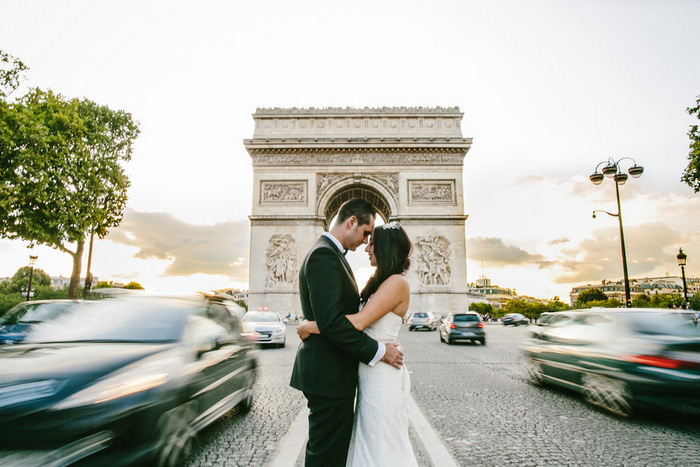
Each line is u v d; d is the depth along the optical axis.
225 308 9.71
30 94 34.81
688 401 8.42
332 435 3.73
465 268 53.09
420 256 53.34
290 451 7.02
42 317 8.67
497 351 23.70
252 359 10.33
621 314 10.62
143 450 5.04
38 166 31.80
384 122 57.16
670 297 74.06
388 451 3.72
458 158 55.97
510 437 7.85
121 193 43.19
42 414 4.57
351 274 4.07
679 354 8.74
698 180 30.97
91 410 4.74
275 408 10.27
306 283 4.00
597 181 28.91
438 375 15.13
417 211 54.66
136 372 5.52
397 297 3.85
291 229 53.84
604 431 8.24
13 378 5.00
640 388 8.83
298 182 55.44
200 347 7.32
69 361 5.53
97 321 7.36
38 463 4.34
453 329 27.72
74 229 36.19
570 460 6.65
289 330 41.25
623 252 28.06
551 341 12.48
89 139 41.94
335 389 3.74
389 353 3.76
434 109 57.34
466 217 54.12
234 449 7.13
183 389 6.10
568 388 11.22
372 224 4.31
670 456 6.82
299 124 57.25
